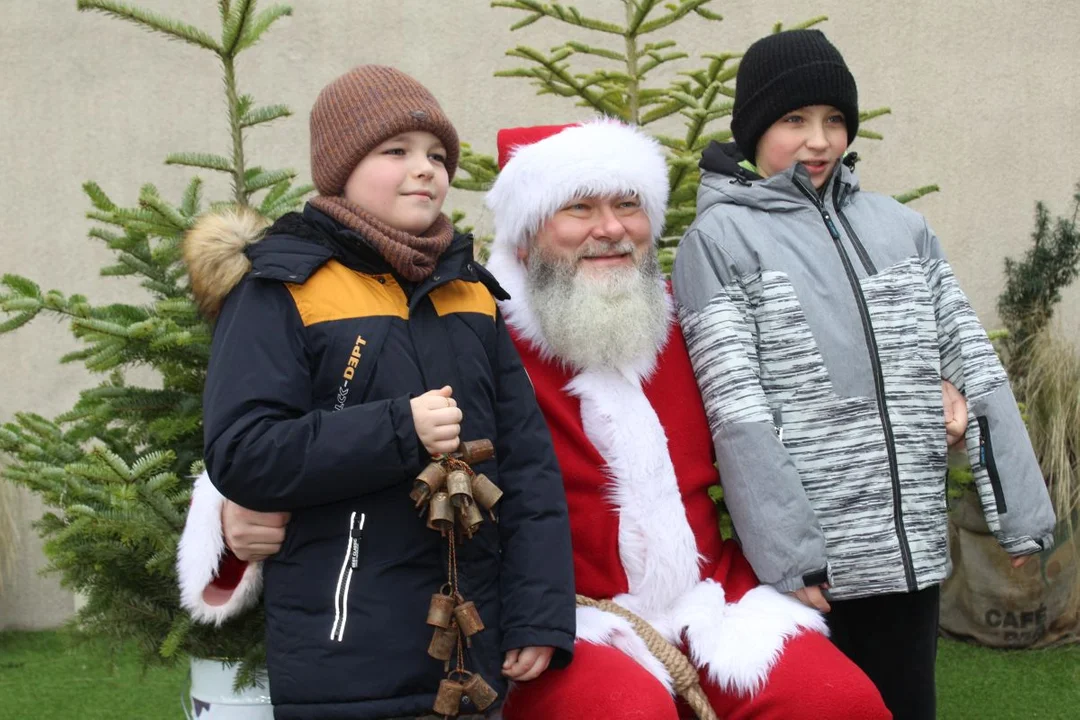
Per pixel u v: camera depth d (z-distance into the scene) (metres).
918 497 2.42
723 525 3.10
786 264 2.48
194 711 2.53
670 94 3.27
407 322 2.07
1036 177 4.89
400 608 1.94
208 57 4.78
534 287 2.52
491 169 3.50
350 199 2.13
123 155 4.80
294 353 1.99
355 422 1.89
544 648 2.04
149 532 2.36
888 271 2.52
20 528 4.69
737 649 2.23
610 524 2.39
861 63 4.83
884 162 4.86
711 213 2.58
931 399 2.48
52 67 4.77
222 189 4.80
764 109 2.60
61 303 2.70
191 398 2.76
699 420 2.53
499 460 2.16
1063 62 4.88
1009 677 3.97
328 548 1.96
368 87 2.12
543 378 2.49
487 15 4.80
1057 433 4.21
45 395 4.78
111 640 2.56
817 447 2.41
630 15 3.69
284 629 1.97
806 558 2.30
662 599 2.36
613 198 2.47
